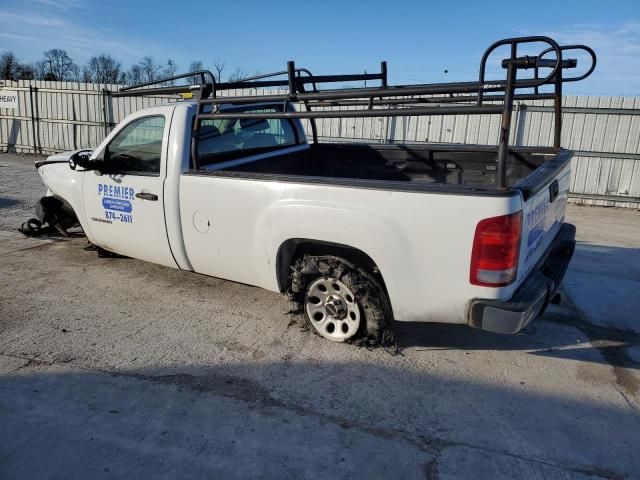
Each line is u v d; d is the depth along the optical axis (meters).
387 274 3.20
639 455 2.68
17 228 6.92
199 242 4.12
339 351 3.69
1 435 2.75
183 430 2.81
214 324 4.12
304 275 3.66
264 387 3.24
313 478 2.49
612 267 5.96
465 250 2.93
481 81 2.97
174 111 4.16
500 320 2.92
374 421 2.92
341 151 5.50
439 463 2.60
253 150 4.92
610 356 3.75
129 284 4.95
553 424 2.92
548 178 3.33
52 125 16.39
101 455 2.62
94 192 4.82
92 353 3.63
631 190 10.60
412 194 3.02
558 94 4.21
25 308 4.36
